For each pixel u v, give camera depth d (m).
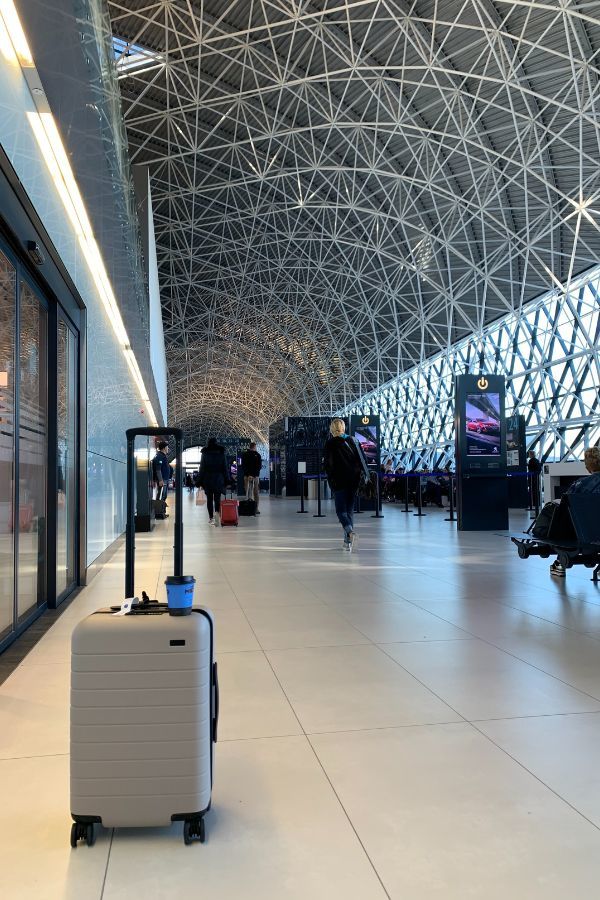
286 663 4.10
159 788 2.11
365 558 9.46
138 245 12.34
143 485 15.27
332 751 2.79
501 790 2.44
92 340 8.31
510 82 22.62
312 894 1.83
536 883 1.87
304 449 40.56
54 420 5.95
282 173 36.16
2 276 4.31
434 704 3.35
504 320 40.44
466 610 5.70
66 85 4.52
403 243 41.03
